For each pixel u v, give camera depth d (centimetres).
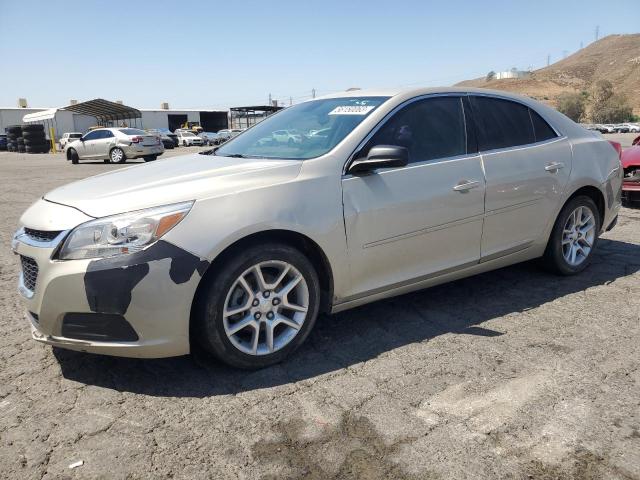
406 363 309
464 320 369
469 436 239
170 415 261
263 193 294
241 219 282
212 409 265
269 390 282
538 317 372
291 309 311
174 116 6438
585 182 437
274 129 396
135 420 257
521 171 395
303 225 300
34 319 291
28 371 306
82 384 291
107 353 276
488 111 398
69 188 326
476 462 222
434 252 359
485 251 388
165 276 266
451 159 364
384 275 340
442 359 313
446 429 245
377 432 244
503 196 385
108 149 2212
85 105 4522
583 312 380
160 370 305
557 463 221
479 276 461
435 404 266
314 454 229
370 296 339
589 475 213
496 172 381
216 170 319
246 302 295
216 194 286
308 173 312
